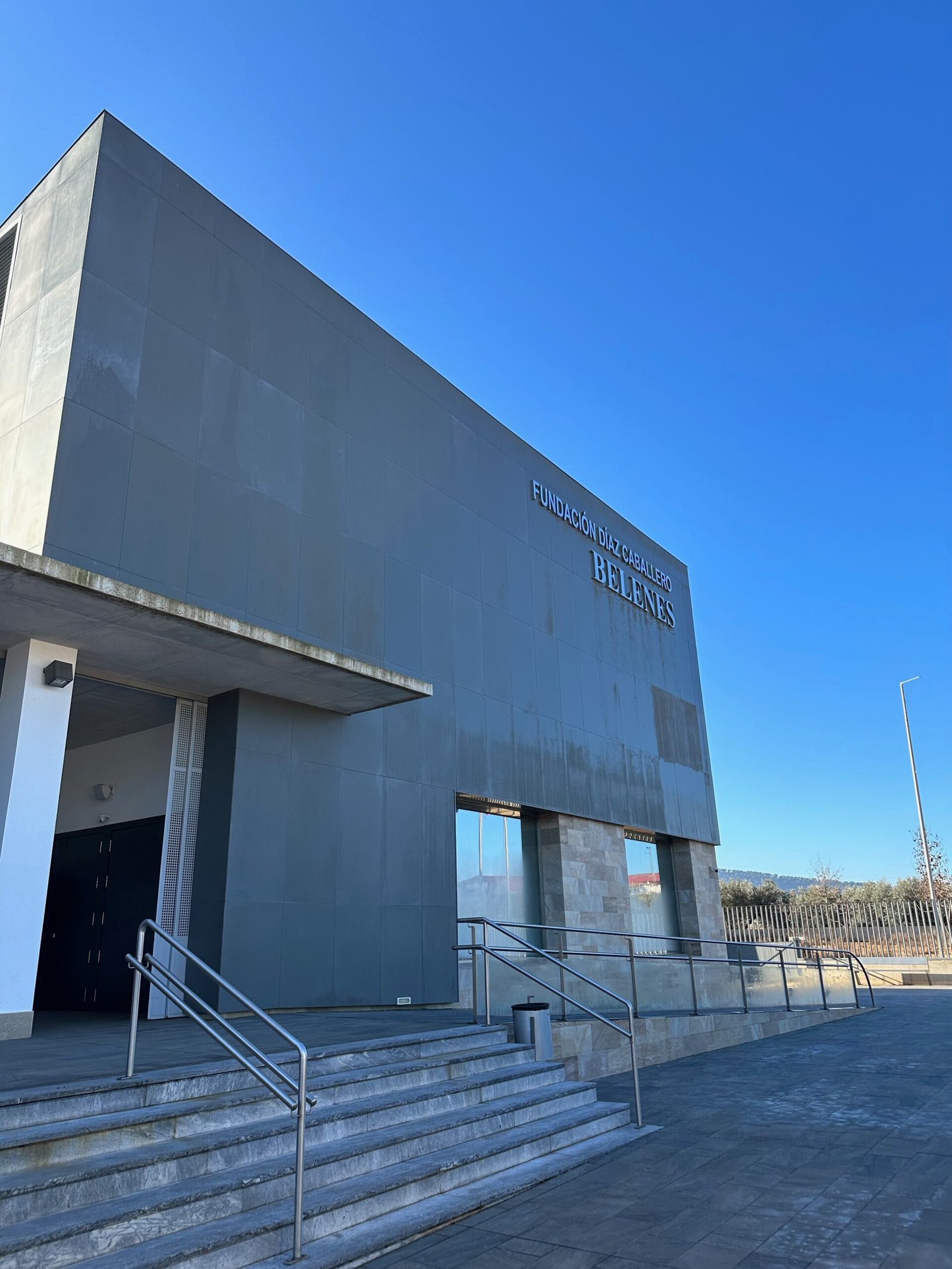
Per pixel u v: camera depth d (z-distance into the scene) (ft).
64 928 38.81
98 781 39.32
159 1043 22.89
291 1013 33.37
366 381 44.47
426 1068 21.65
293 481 38.45
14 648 28.12
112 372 31.40
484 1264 13.33
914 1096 26.14
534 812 52.47
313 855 35.78
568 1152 20.22
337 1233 14.33
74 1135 13.58
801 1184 17.20
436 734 44.21
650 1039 33.71
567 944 50.75
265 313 39.01
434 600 46.09
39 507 28.58
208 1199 13.42
